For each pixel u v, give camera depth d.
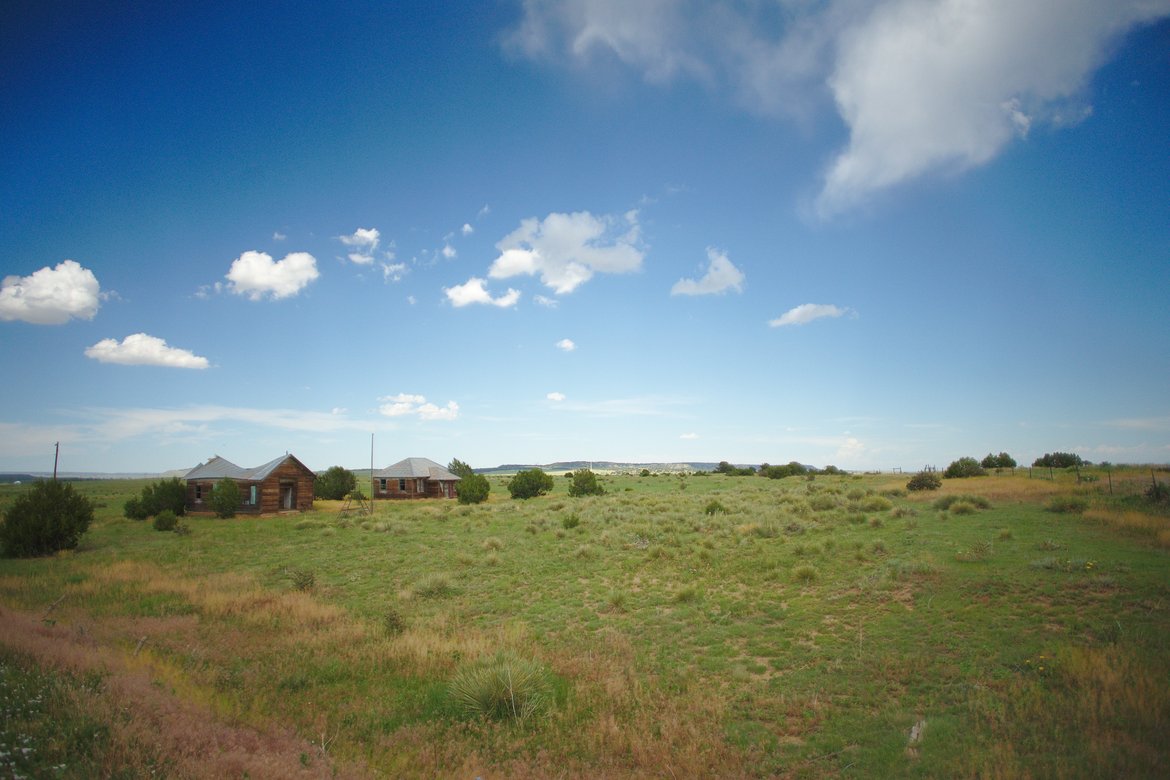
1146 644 11.23
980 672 11.16
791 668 12.73
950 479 46.69
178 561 28.03
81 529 31.72
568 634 16.25
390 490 64.25
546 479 62.47
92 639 13.87
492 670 11.54
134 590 21.14
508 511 44.69
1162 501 25.06
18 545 29.16
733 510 36.09
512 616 18.42
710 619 16.48
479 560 26.25
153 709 9.15
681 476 79.69
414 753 9.40
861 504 33.81
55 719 8.23
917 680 11.28
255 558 28.70
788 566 21.08
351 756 9.10
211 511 50.59
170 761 7.49
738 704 11.09
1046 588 14.99
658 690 11.83
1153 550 17.83
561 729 10.39
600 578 22.34
